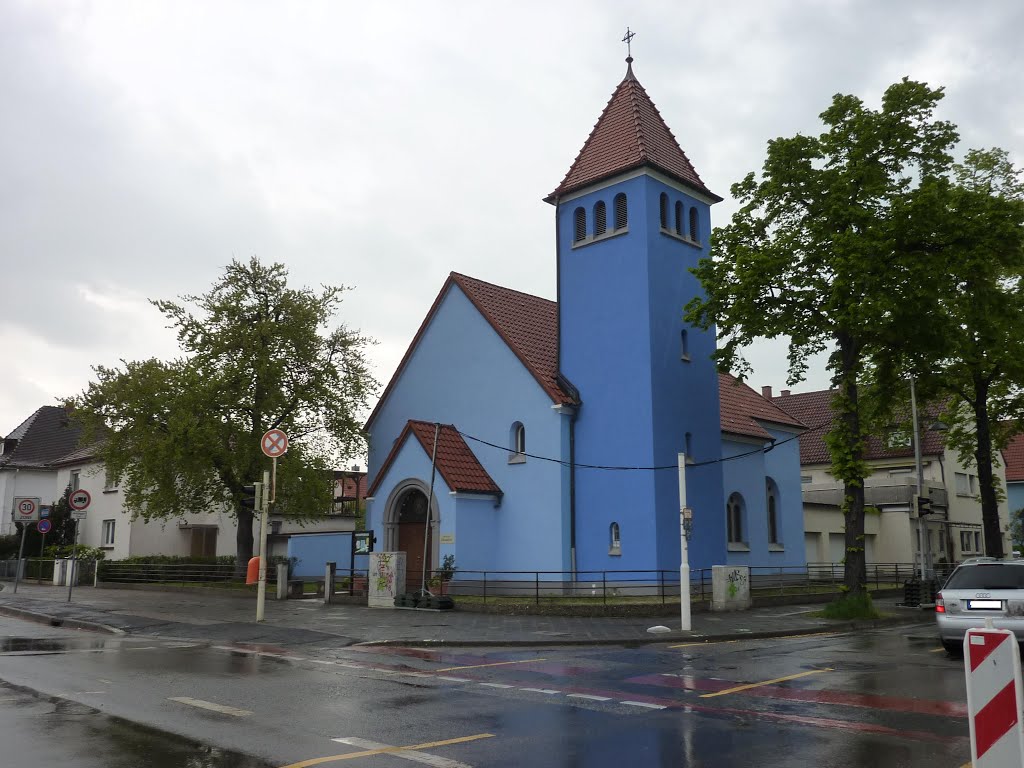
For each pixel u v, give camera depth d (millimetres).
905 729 8633
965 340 23750
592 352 27688
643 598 24406
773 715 9328
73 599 27938
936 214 20766
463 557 26547
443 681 11711
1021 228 21062
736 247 23438
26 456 53281
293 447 31406
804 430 37125
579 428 27484
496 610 22062
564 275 28969
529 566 26938
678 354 27391
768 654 14922
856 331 21344
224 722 8812
